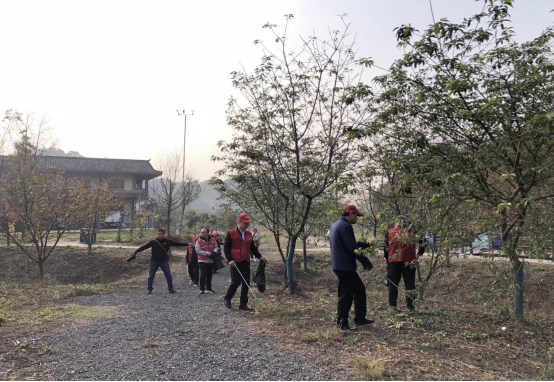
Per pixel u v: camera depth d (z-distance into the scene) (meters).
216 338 5.55
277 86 8.83
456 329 6.08
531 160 5.08
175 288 11.45
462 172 5.08
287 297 9.09
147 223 36.56
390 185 6.36
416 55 5.29
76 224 20.47
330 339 5.46
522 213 4.70
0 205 16.22
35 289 10.83
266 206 10.00
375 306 7.85
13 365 4.41
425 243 5.35
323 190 8.78
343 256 5.90
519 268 5.09
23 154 17.16
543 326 6.30
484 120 4.96
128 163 52.12
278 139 9.14
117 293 10.26
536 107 4.97
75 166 47.75
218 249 14.47
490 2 4.87
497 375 4.28
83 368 4.37
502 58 5.11
